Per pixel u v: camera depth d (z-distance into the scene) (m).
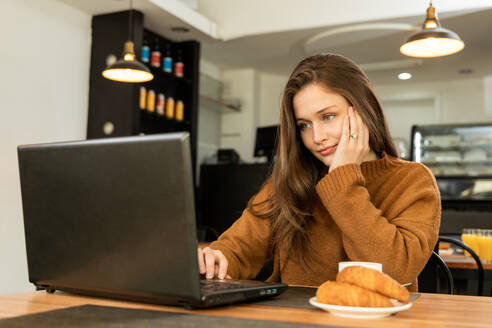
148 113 4.26
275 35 4.68
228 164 4.88
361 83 1.24
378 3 4.20
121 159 0.75
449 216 3.51
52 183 0.83
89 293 0.87
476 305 0.85
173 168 0.71
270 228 1.37
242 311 0.77
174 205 0.71
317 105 1.21
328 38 4.56
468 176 5.22
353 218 1.05
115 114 3.90
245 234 1.36
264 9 4.56
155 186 0.72
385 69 5.60
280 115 1.35
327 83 1.20
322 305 0.74
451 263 2.37
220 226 4.85
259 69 6.05
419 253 1.04
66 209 0.82
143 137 0.73
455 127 5.70
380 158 1.34
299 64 1.30
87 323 0.66
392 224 1.07
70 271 0.85
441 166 5.82
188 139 0.70
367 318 0.71
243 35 4.64
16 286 3.36
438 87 6.20
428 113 6.40
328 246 1.31
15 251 3.36
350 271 0.76
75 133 3.89
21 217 3.41
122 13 3.92
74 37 3.88
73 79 3.87
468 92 6.08
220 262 1.10
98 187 0.78
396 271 1.02
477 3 3.92
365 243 1.03
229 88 6.13
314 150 1.27
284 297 0.92
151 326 0.65
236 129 6.09
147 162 0.72
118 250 0.78
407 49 3.40
